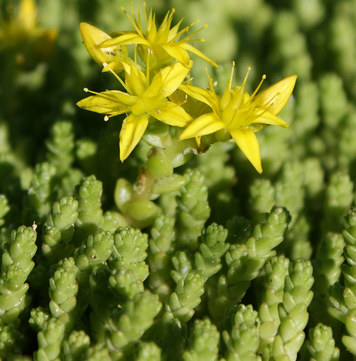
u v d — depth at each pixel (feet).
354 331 0.54
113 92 0.57
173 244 0.58
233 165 0.66
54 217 0.56
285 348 0.54
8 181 0.63
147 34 0.57
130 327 0.52
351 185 0.62
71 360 0.52
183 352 0.52
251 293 0.59
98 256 0.55
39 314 0.54
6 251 0.55
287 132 0.66
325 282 0.57
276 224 0.56
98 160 0.64
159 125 0.57
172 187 0.58
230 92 0.57
